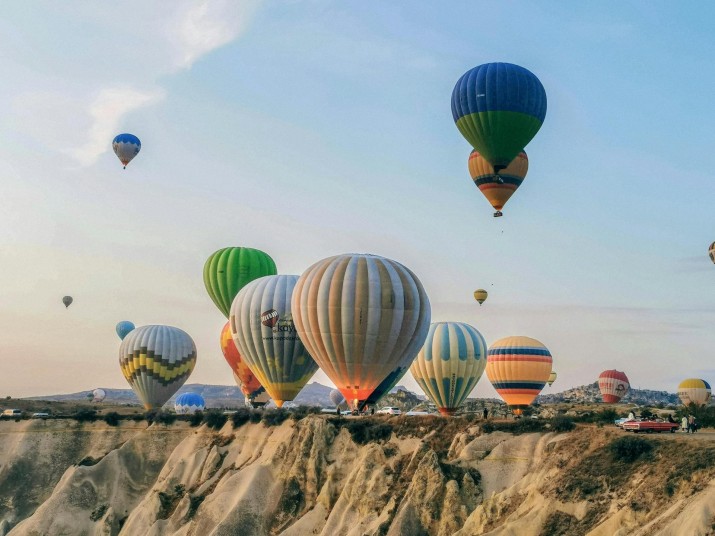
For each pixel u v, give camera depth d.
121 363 124.94
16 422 110.69
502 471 74.62
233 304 101.69
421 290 89.38
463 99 84.94
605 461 65.31
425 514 74.44
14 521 101.62
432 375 99.38
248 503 86.44
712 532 52.94
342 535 77.88
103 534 95.94
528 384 102.69
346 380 89.38
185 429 105.94
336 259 89.62
